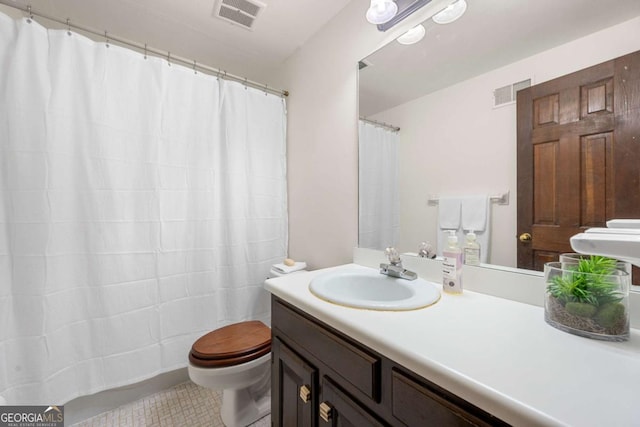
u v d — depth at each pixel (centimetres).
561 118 78
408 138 119
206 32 161
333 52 151
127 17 149
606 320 56
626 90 67
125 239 131
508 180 89
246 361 122
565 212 77
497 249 91
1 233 107
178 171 147
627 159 67
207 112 157
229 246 164
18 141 109
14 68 108
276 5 141
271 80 206
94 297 125
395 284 101
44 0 135
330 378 74
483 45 95
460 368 46
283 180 189
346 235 145
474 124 98
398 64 121
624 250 45
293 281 104
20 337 109
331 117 153
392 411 58
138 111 135
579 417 36
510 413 39
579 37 75
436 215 109
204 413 139
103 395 137
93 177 124
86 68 123
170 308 144
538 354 51
